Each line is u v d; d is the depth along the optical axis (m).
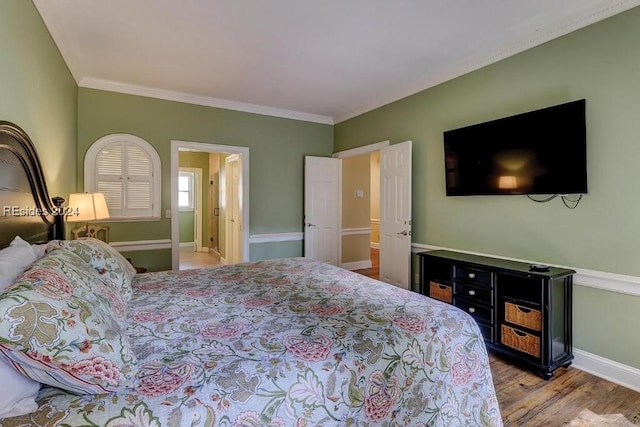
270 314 1.59
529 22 2.60
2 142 1.65
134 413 0.89
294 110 5.02
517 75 2.89
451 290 3.05
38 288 0.97
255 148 4.87
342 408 1.15
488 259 2.99
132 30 2.72
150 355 1.16
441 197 3.62
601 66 2.36
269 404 1.03
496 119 3.06
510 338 2.59
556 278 2.36
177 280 2.26
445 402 1.42
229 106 4.64
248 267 2.69
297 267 2.69
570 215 2.55
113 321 1.21
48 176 2.59
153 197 4.18
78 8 2.41
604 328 2.38
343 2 2.34
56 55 2.79
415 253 3.95
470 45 2.97
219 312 1.62
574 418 1.93
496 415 1.58
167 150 4.25
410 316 1.55
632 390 2.22
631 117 2.23
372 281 2.24
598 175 2.39
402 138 4.13
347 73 3.62
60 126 2.96
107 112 3.90
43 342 0.87
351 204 6.26
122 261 2.11
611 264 2.33
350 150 5.09
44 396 0.93
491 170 3.02
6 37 1.79
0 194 1.62
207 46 3.00
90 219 3.05
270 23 2.61
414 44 2.96
